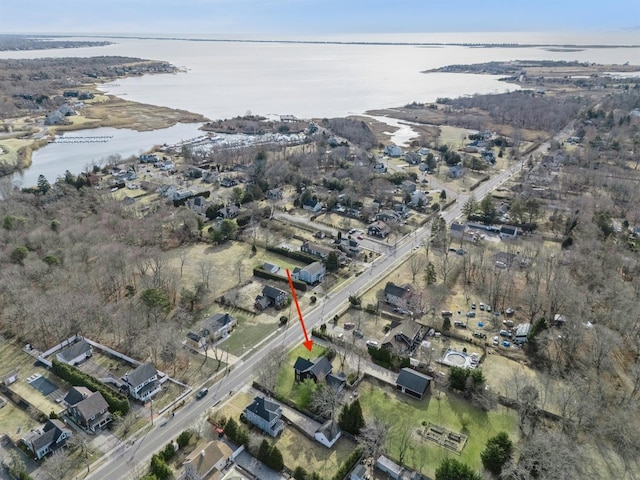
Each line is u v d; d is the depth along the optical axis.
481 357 90.94
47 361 89.62
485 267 116.12
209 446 66.94
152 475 63.12
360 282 119.75
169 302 107.81
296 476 64.56
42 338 96.31
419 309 106.19
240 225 151.75
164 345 90.12
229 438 71.88
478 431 73.81
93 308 100.50
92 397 76.00
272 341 97.00
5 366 88.69
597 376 84.12
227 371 88.25
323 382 81.19
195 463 64.44
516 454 67.12
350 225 153.88
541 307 102.25
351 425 72.44
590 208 151.50
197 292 108.81
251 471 67.12
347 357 91.69
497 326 100.69
